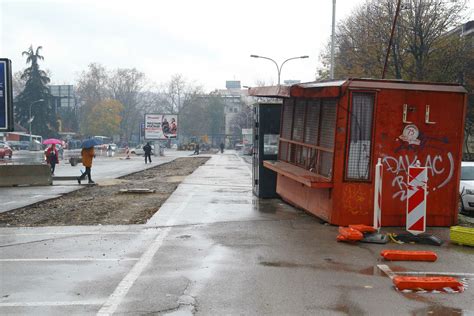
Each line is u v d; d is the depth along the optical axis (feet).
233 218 36.96
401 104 33.01
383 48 114.32
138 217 38.52
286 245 28.35
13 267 23.70
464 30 116.37
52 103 300.61
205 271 23.12
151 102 423.64
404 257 25.40
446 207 34.14
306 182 33.24
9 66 63.52
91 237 30.48
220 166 113.80
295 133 42.73
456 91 33.42
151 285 21.01
